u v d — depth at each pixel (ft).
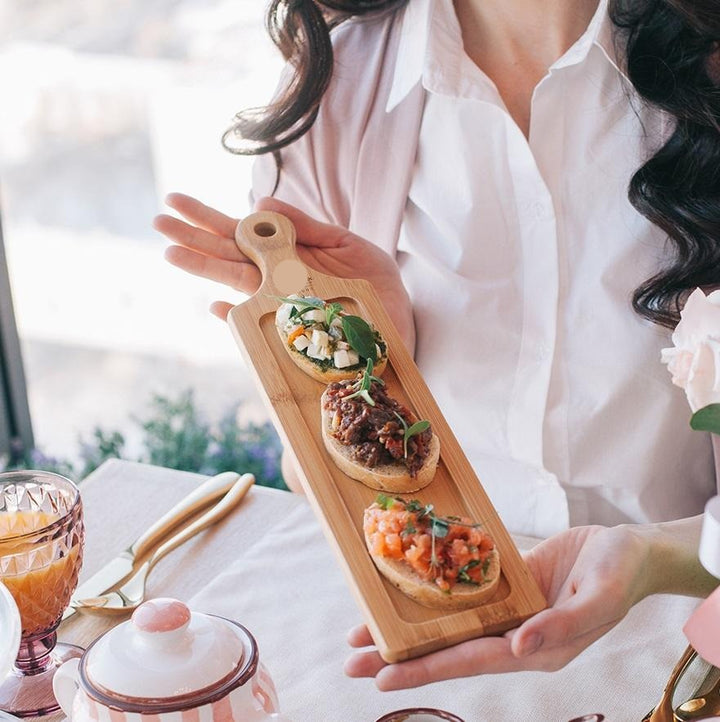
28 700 3.32
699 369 2.35
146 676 2.65
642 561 3.06
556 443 4.85
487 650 2.82
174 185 11.41
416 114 4.96
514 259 4.83
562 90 4.58
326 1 5.06
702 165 4.28
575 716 3.18
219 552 4.12
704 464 4.90
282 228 4.32
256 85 10.82
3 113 11.37
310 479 3.40
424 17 4.69
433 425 3.67
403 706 3.26
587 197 4.67
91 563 4.11
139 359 11.55
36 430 10.62
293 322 3.87
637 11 4.28
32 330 11.74
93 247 11.74
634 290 4.63
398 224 5.08
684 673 2.99
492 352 4.92
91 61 11.16
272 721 2.70
